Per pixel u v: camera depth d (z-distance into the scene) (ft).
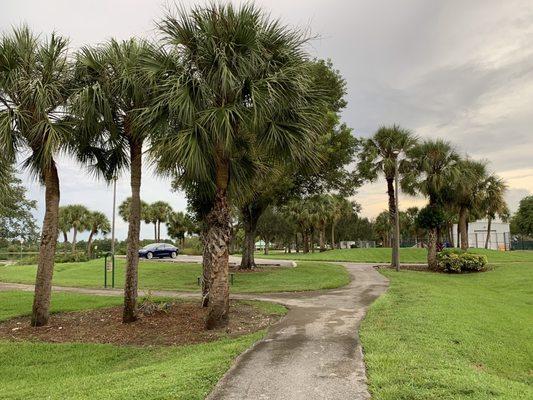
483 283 67.97
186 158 28.96
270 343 25.29
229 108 29.12
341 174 82.89
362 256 131.34
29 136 34.45
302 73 31.27
